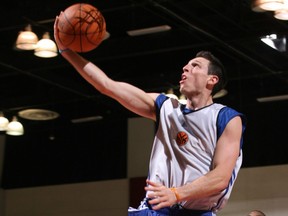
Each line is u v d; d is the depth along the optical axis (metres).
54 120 15.93
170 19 11.01
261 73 12.89
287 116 14.21
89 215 15.59
